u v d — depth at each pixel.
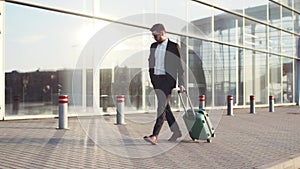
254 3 23.58
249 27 23.17
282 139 8.75
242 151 7.02
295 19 28.19
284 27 26.83
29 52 12.91
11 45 12.41
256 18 23.78
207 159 6.22
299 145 7.84
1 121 11.95
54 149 6.95
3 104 12.09
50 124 11.22
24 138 8.28
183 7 18.39
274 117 15.44
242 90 22.52
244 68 22.72
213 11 20.25
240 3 22.23
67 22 14.05
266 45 24.89
